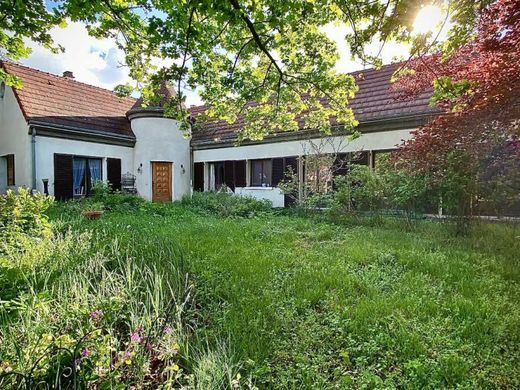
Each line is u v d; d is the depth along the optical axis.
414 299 3.23
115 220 7.58
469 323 2.76
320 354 2.45
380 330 2.72
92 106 14.44
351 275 3.96
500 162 5.64
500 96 4.69
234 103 6.21
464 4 4.07
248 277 3.94
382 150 10.20
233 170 14.16
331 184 10.41
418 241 5.82
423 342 2.51
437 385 2.06
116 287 3.06
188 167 15.47
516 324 2.75
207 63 5.30
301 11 4.05
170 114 5.68
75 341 1.97
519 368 2.22
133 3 4.52
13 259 3.89
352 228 7.53
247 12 3.82
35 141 11.19
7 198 5.73
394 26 3.56
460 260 4.52
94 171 13.16
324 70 5.64
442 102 6.27
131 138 14.09
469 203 6.30
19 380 1.72
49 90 13.18
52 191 11.59
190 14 3.88
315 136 11.49
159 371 2.11
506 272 3.99
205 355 2.21
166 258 4.29
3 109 12.57
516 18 4.32
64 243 4.59
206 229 7.02
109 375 1.83
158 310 2.65
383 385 2.07
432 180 6.62
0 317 2.39
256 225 7.78
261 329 2.75
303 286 3.65
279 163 12.69
